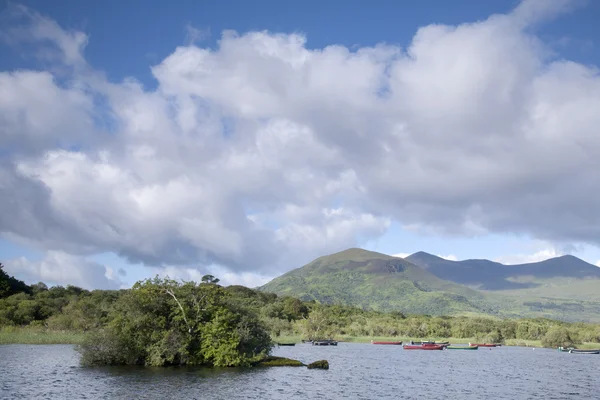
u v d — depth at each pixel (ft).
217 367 238.68
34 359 263.49
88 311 493.77
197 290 249.96
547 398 194.49
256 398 165.17
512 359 410.72
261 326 268.82
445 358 401.29
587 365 360.89
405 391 197.26
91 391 167.94
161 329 240.53
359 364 312.91
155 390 172.14
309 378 219.00
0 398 154.51
